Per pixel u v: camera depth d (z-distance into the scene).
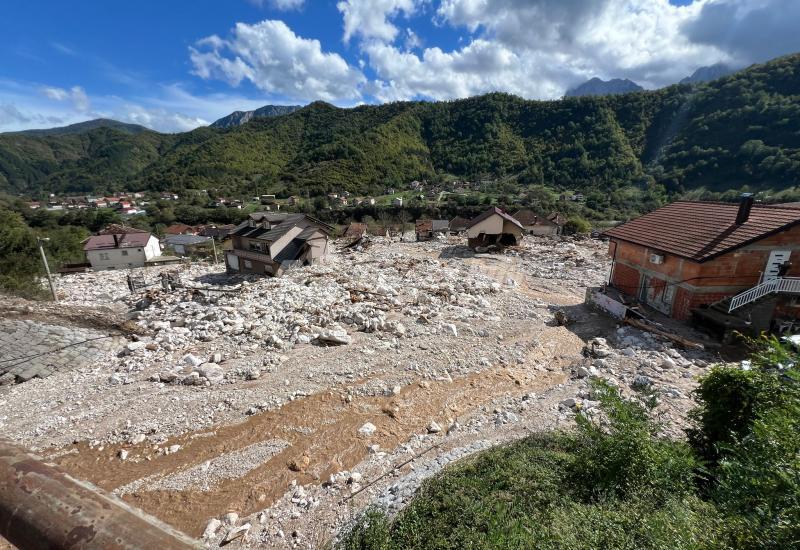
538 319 20.52
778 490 4.34
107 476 10.08
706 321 17.73
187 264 43.78
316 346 17.11
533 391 13.65
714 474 6.50
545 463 8.15
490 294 25.38
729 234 18.14
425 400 13.13
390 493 8.74
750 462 4.83
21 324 17.52
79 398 13.51
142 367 15.57
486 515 6.64
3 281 27.20
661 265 20.39
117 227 58.97
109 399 13.36
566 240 47.34
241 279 32.75
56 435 11.58
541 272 31.84
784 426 4.80
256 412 12.51
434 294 24.53
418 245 48.34
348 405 12.83
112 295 28.03
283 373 14.80
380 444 11.05
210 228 79.88
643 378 13.54
